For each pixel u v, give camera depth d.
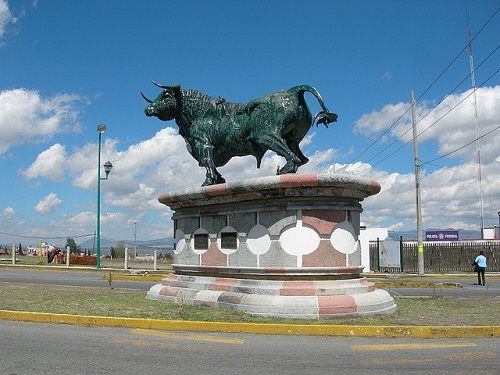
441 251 34.53
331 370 6.50
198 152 13.22
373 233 38.47
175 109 13.77
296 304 10.22
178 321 9.56
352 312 10.33
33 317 10.40
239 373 6.31
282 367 6.64
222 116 13.23
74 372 6.24
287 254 10.85
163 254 54.84
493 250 34.38
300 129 12.07
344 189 11.02
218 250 12.16
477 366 6.73
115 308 11.41
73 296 13.97
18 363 6.68
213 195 12.05
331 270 10.84
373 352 7.61
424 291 18.52
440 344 8.24
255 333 9.16
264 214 11.23
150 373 6.25
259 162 12.79
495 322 9.89
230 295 11.17
